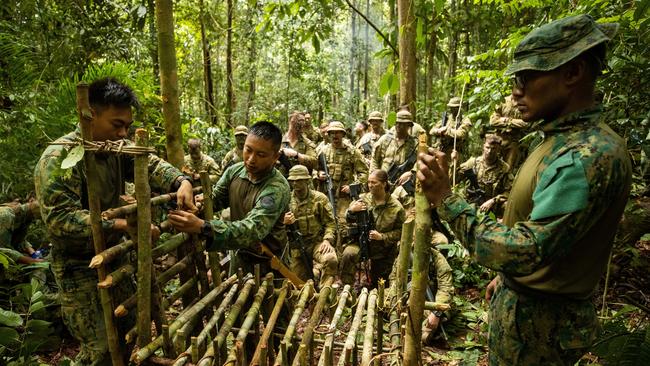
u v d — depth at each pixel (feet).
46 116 12.47
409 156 19.30
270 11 11.18
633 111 9.21
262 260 9.09
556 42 4.54
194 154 21.49
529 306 5.10
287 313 9.00
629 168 4.58
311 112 43.62
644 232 12.21
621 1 9.15
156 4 7.59
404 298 8.25
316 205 16.03
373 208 15.29
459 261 15.51
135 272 7.59
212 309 7.82
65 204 6.44
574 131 4.70
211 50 42.91
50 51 16.20
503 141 19.60
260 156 8.20
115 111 6.57
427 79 38.65
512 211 5.28
